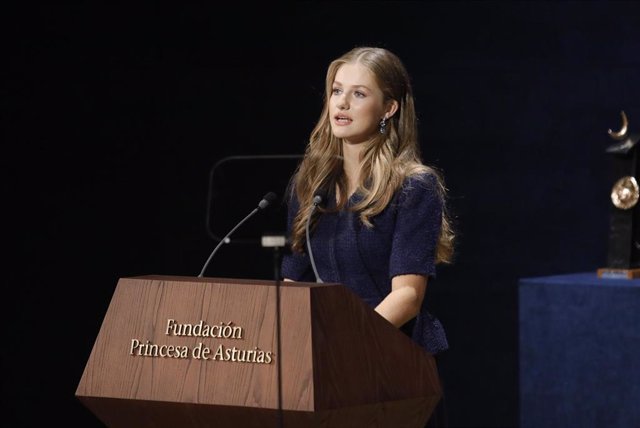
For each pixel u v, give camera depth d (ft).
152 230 51.47
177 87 51.93
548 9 52.21
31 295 49.57
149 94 51.49
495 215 53.06
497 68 52.75
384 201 27.48
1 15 48.78
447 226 28.86
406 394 21.27
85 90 50.37
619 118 51.39
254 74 52.65
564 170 52.29
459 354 53.36
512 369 52.90
